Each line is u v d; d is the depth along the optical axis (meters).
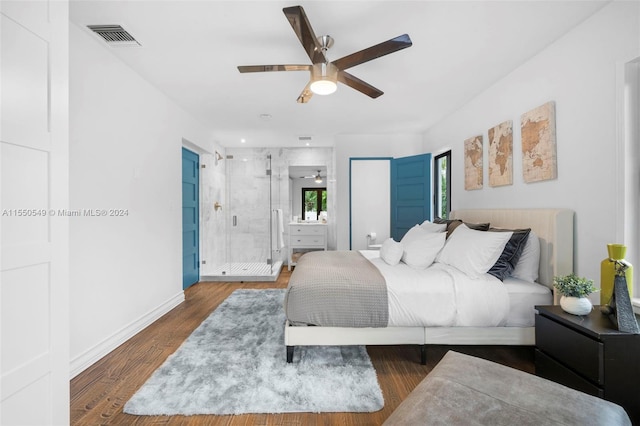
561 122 2.20
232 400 1.68
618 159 1.78
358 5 1.84
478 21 2.01
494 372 1.24
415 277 2.16
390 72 2.78
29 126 1.11
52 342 1.20
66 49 1.27
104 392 1.79
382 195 5.77
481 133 3.28
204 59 2.52
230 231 6.14
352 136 5.20
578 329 1.51
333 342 2.07
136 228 2.76
